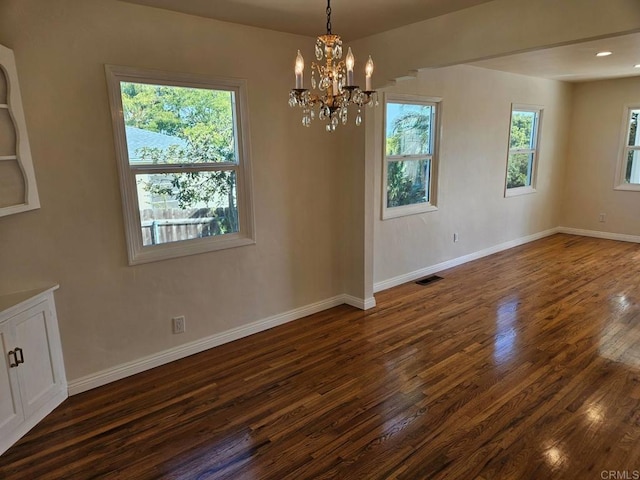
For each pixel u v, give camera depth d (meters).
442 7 2.93
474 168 5.78
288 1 2.77
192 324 3.39
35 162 2.54
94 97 2.71
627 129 6.86
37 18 2.46
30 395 2.50
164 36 2.95
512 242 6.79
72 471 2.17
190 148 3.27
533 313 4.09
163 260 3.16
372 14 3.07
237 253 3.58
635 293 4.57
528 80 6.34
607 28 2.41
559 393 2.75
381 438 2.36
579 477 2.05
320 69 2.24
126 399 2.80
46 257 2.65
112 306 2.97
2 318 2.29
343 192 4.25
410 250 5.15
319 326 3.92
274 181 3.73
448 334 3.68
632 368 3.04
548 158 7.14
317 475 2.11
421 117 5.04
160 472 2.15
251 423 2.53
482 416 2.53
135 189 3.00
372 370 3.10
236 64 3.33
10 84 2.32
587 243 6.97
